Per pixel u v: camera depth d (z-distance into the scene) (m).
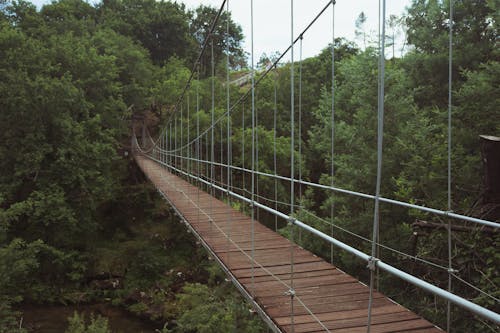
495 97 5.74
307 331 3.03
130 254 17.36
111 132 20.25
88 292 15.29
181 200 10.22
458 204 5.56
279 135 20.17
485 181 4.19
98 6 42.09
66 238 17.11
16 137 17.00
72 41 24.14
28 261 12.82
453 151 6.02
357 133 8.70
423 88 8.09
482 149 4.14
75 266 16.12
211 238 6.20
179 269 16.62
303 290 3.94
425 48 8.14
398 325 3.08
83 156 18.05
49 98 17.28
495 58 6.87
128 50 29.84
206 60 41.59
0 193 15.43
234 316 7.79
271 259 5.04
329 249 8.24
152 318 13.38
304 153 17.03
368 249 7.11
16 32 19.27
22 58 18.53
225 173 18.52
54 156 17.55
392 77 8.54
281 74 22.39
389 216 7.15
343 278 4.29
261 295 3.82
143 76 30.39
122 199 21.33
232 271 4.57
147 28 39.84
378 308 3.44
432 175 5.85
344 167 8.48
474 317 4.89
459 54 7.18
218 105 22.98
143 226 20.20
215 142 19.08
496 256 4.42
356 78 9.17
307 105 19.84
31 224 16.70
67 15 33.16
